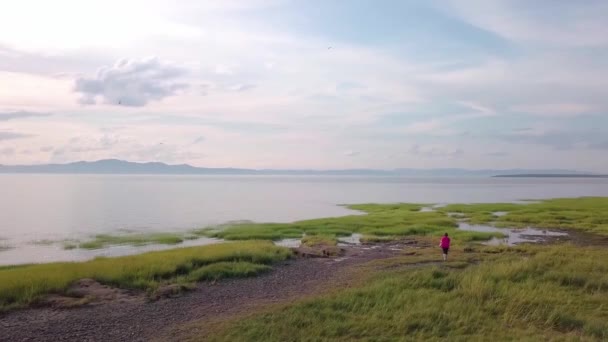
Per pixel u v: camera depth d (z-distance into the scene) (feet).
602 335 46.06
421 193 540.11
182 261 95.25
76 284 77.71
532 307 56.29
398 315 54.08
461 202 362.33
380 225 180.24
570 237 151.94
